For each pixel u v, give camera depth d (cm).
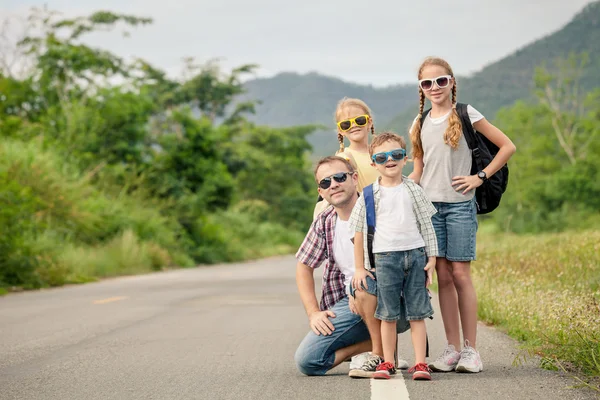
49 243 2406
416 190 646
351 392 585
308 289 693
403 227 637
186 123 4569
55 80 4331
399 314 641
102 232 3150
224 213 5875
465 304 689
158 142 4453
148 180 4125
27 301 1525
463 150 694
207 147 4584
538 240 2334
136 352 814
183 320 1123
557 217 5662
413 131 714
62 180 3012
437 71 694
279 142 9875
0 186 2456
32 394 604
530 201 6328
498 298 1079
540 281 1238
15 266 1966
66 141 3897
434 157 698
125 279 2448
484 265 1477
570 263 1398
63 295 1691
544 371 658
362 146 730
